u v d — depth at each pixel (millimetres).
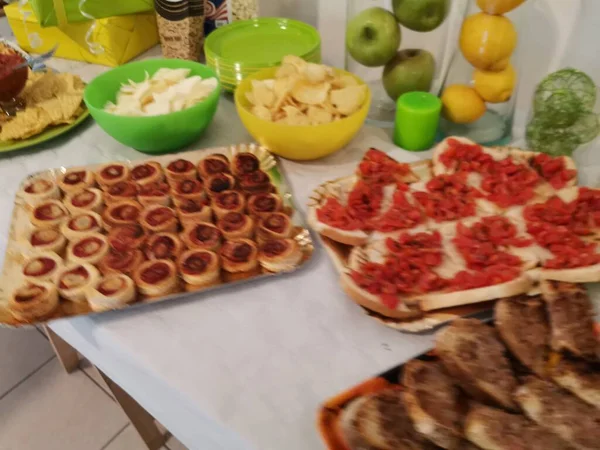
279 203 700
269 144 776
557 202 650
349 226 638
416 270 586
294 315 574
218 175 745
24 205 715
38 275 602
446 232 643
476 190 695
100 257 628
